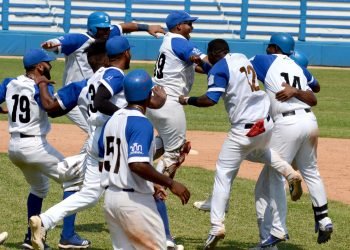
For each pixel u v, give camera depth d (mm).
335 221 22750
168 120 21328
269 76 19172
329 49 81500
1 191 25078
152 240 14258
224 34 88125
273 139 19203
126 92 14398
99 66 19328
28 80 18562
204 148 34406
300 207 24453
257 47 81625
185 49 21109
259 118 18453
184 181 27344
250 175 29031
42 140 18594
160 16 88250
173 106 21344
